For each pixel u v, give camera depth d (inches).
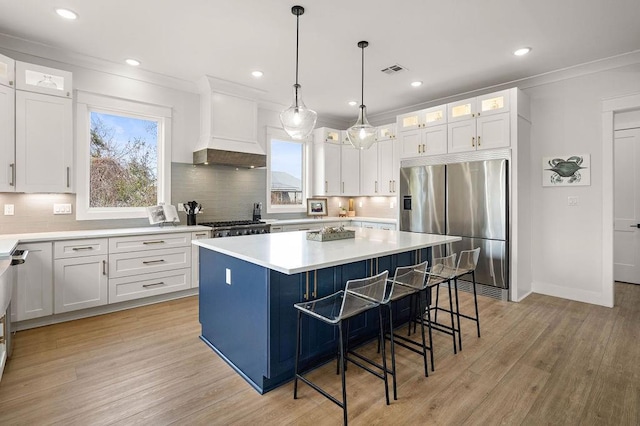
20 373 88.6
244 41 126.8
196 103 176.1
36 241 116.5
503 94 154.7
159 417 72.1
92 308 131.4
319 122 237.3
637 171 181.6
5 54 124.3
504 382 86.2
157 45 130.0
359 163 239.0
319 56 139.6
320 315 74.3
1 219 126.7
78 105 142.0
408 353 102.8
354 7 104.2
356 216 255.8
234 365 93.4
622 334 115.5
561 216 157.6
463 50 133.7
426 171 181.5
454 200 170.2
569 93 153.8
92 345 105.8
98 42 127.6
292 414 73.6
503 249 153.6
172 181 169.2
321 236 110.0
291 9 105.1
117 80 151.6
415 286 91.0
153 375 88.7
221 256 99.8
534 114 163.9
